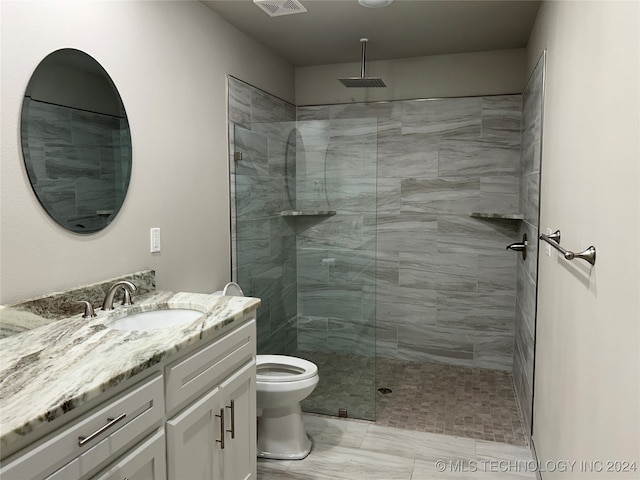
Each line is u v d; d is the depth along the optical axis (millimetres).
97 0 1885
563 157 1812
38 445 1024
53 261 1716
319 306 3080
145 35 2162
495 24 2980
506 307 3680
